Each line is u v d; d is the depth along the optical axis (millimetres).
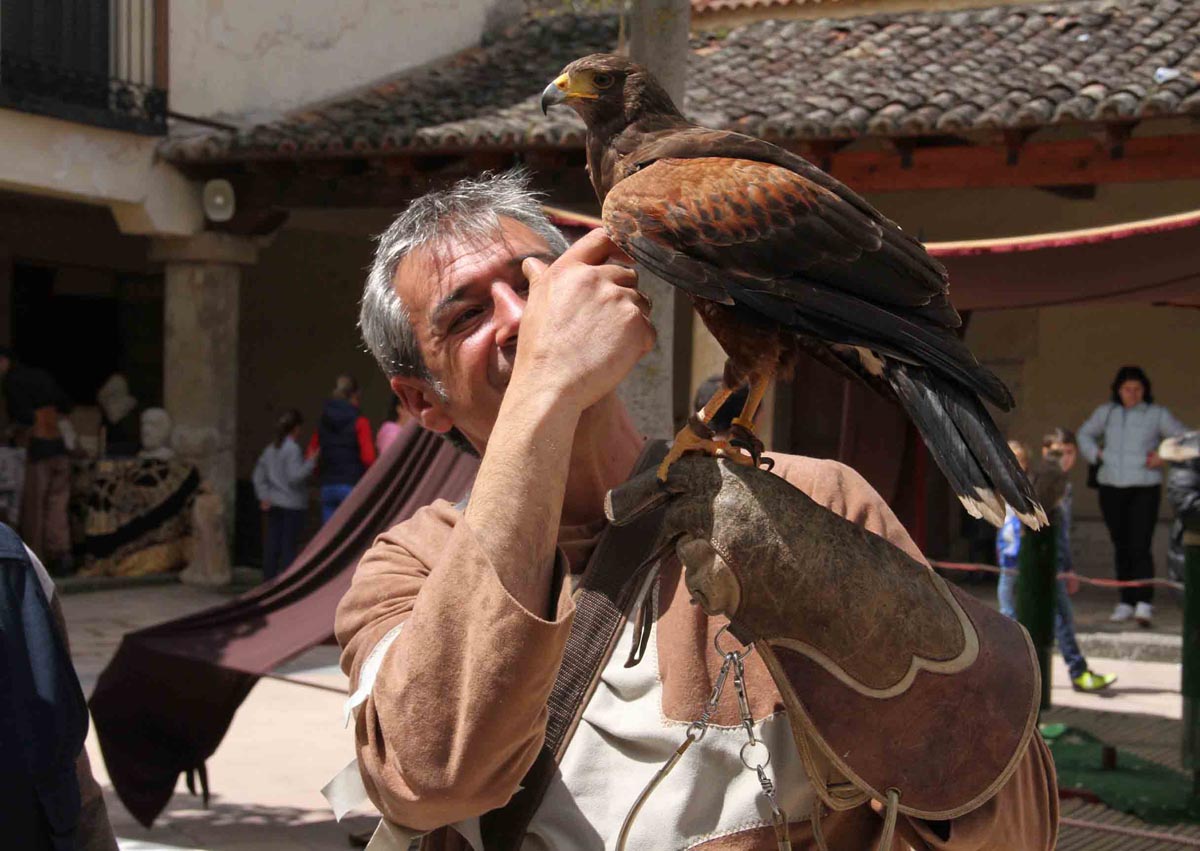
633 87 2268
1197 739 5703
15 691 2166
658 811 1758
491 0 15297
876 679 1581
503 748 1556
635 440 2029
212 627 5512
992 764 1615
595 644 1799
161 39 12133
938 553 12148
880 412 6148
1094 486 10930
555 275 1742
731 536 1581
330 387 16578
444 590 1583
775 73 11406
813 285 1800
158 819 5766
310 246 16547
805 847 1781
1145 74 9930
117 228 16344
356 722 1696
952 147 10227
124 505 12547
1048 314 12727
